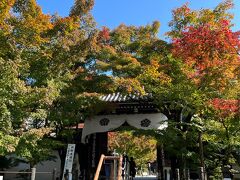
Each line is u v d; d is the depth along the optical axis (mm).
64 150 17219
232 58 11258
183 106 13180
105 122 18922
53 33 14258
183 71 13344
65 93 15023
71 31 14812
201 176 11609
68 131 15852
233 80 11617
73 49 14359
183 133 13820
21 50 12375
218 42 10773
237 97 11930
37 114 12297
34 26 12312
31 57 13273
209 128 12922
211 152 14531
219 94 11938
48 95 12297
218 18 14453
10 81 10766
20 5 12984
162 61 15109
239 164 14711
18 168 18281
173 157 17203
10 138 10766
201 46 11086
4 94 10711
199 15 14469
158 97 14859
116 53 16938
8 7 11430
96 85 15641
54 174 13297
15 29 12242
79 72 16109
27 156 12172
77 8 15875
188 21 14539
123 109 18828
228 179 12945
